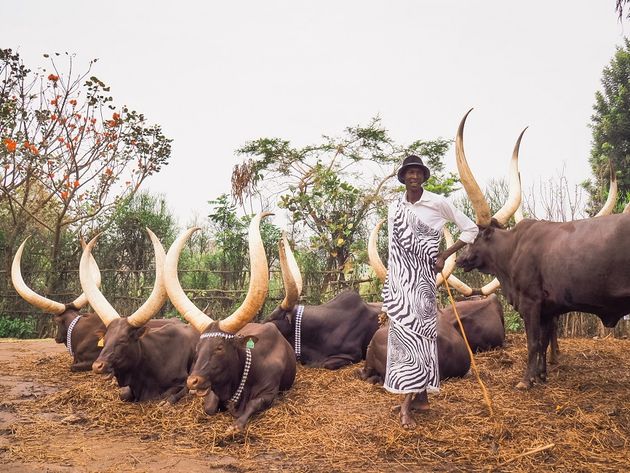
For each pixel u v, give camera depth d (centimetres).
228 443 461
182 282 1190
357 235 1157
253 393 535
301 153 1341
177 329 623
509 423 473
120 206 1248
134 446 459
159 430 499
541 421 476
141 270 1209
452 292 984
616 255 497
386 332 629
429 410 507
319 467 411
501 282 618
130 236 1252
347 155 1367
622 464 403
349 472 402
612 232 502
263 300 493
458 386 586
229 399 517
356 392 590
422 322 479
